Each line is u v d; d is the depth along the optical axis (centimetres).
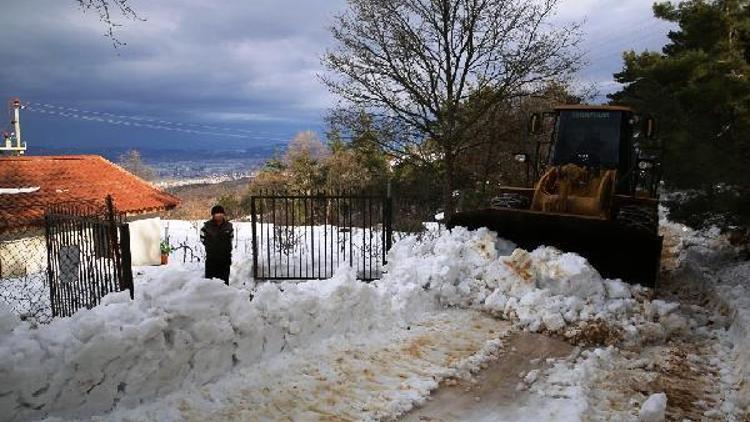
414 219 1752
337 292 671
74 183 1806
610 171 949
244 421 468
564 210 927
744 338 636
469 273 874
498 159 1833
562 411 493
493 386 561
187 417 469
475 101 1611
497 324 753
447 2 1488
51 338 452
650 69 2103
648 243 808
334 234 1529
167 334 509
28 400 424
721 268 1034
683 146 877
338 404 506
